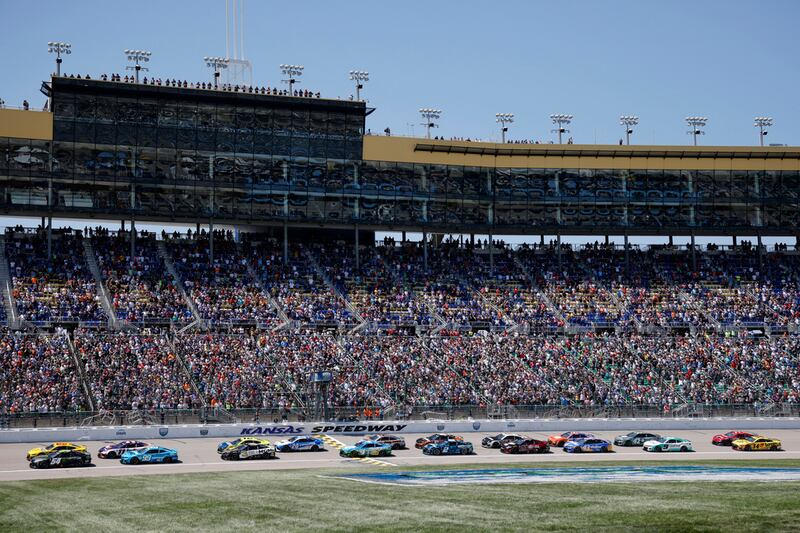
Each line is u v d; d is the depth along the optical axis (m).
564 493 50.72
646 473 66.56
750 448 91.75
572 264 143.62
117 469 73.94
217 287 124.31
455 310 129.00
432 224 139.38
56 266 121.50
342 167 136.38
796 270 145.75
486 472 68.31
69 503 50.41
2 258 121.06
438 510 44.00
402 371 110.50
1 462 76.88
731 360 121.31
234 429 95.19
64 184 125.06
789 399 114.12
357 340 116.50
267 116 133.38
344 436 97.38
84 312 113.50
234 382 102.19
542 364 116.69
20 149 123.69
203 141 130.62
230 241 135.38
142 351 105.38
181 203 129.38
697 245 151.00
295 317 121.62
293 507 46.34
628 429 106.31
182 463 78.44
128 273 123.12
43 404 93.06
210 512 45.44
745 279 142.75
